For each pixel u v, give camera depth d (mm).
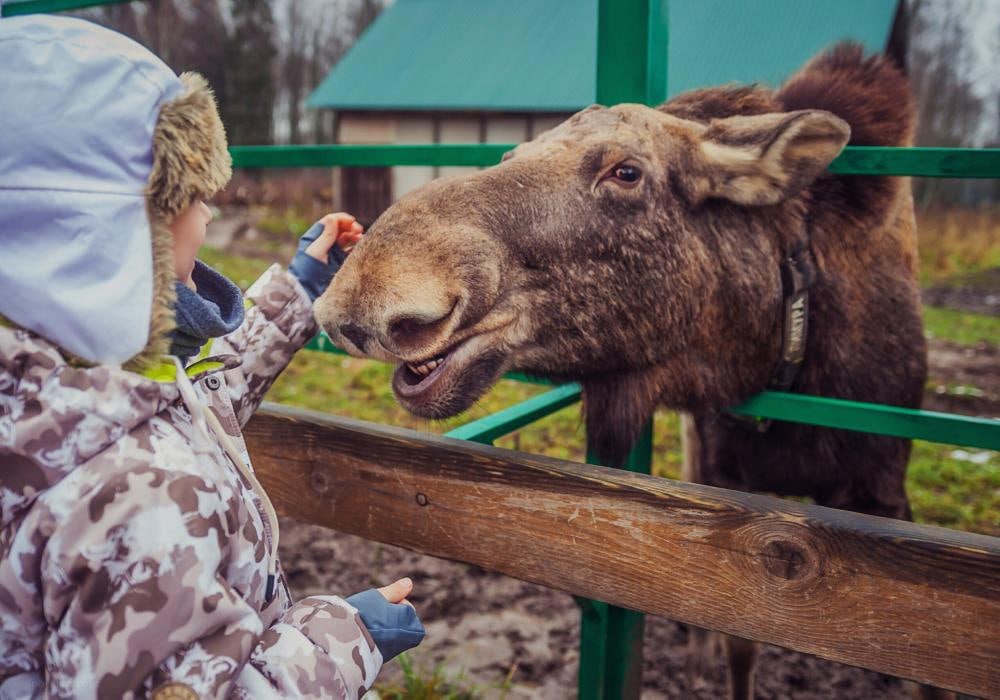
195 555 1083
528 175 1879
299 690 1188
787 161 1893
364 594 1392
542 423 5332
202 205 1235
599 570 1527
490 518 1641
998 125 28766
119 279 1055
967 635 1205
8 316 1061
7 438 1053
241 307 1423
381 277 1644
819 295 2191
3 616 1113
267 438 1949
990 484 4758
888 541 1245
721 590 1404
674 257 1963
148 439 1109
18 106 1022
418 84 16406
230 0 29891
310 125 33531
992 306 11359
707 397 2080
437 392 1748
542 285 1851
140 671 1051
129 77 1071
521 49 16422
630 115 1976
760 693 3123
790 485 2539
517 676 3084
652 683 3168
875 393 2338
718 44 13008
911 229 2545
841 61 2305
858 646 1292
